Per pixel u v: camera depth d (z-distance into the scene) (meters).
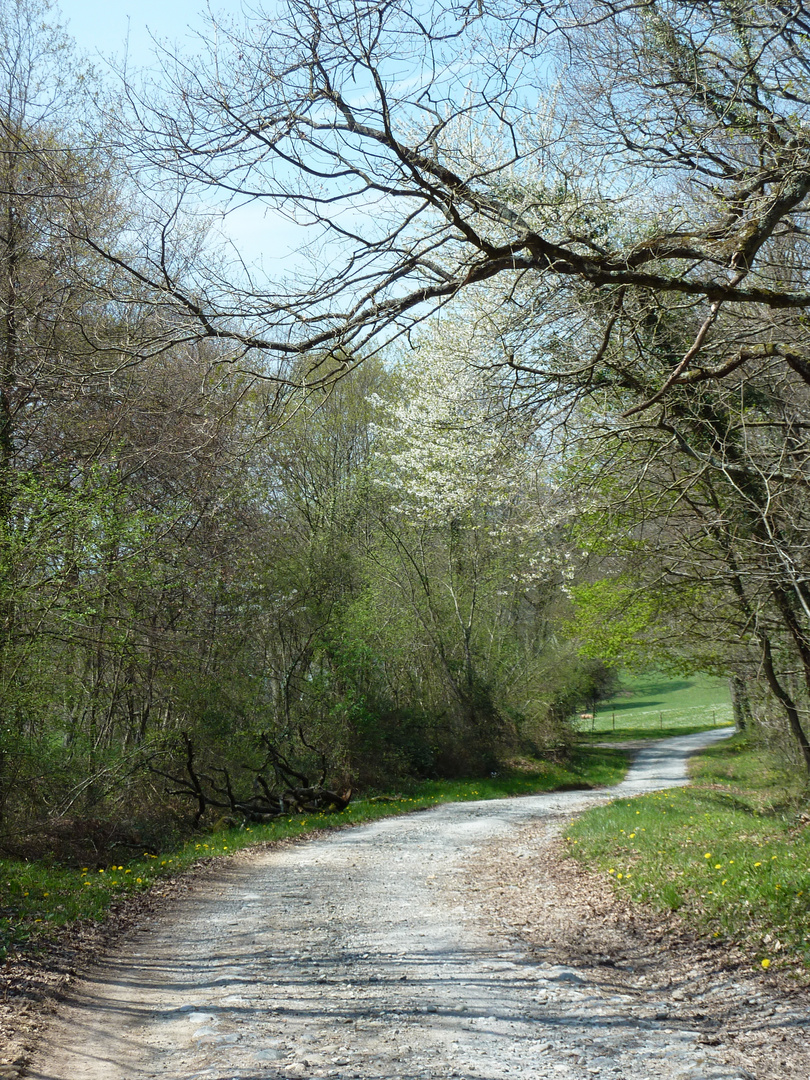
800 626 13.52
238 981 6.46
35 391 13.71
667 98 9.02
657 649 16.45
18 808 14.91
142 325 7.05
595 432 11.23
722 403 10.33
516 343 9.09
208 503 18.98
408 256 6.79
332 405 28.11
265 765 21.80
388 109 6.25
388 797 26.09
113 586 15.15
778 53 8.62
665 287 6.96
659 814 14.99
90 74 15.15
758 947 6.59
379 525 30.19
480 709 32.78
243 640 24.20
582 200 9.02
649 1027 5.26
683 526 13.74
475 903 9.75
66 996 6.02
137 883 11.02
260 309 6.53
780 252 10.54
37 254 12.39
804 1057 4.59
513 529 14.73
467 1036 5.12
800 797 15.90
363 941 7.83
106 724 19.47
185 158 6.18
